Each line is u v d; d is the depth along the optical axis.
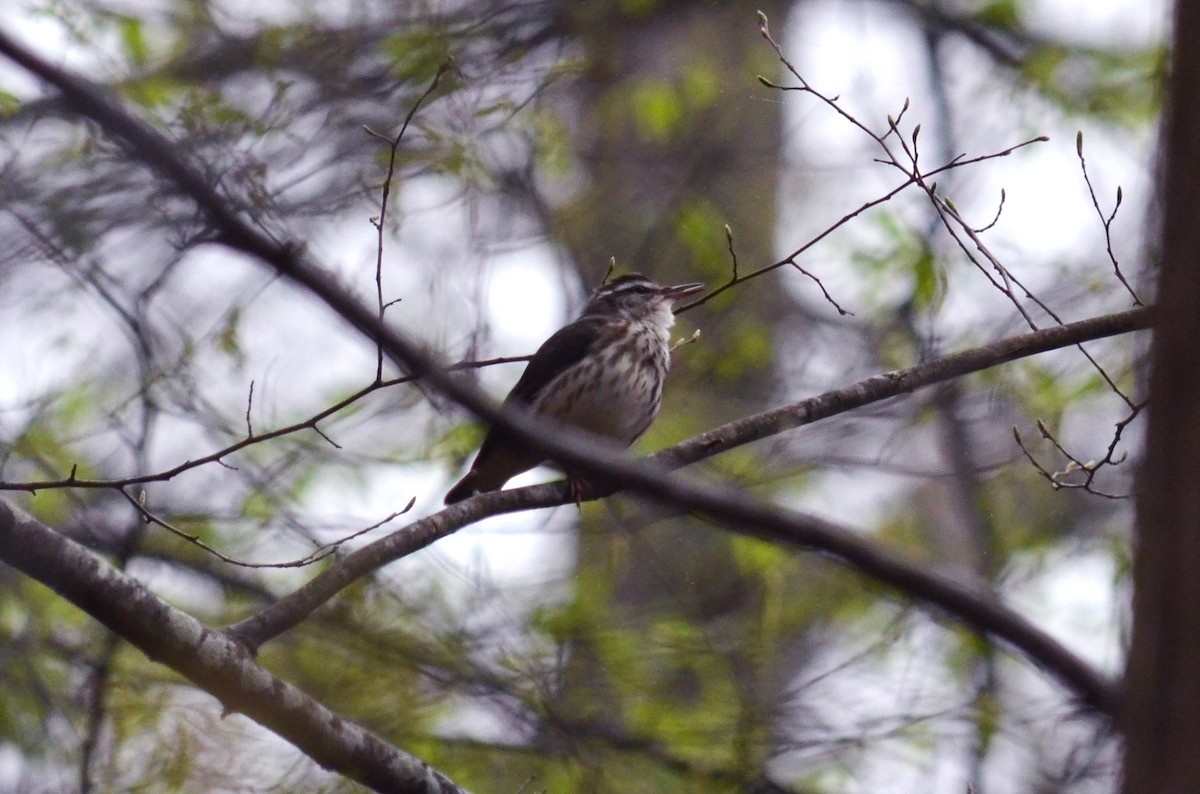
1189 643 4.57
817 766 13.45
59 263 11.30
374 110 13.54
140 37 13.95
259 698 7.44
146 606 7.21
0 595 13.02
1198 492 4.63
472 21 15.09
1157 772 4.56
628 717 13.22
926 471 15.09
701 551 14.27
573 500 9.59
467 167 13.47
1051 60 17.14
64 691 13.01
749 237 16.34
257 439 7.78
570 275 15.93
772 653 13.68
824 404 9.78
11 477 13.03
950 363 9.85
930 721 13.09
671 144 16.53
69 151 11.30
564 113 16.62
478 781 13.17
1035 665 5.79
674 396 15.26
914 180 9.57
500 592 13.73
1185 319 4.72
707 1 16.53
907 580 5.45
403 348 5.76
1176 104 4.85
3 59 5.62
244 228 5.67
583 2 16.06
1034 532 16.27
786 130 16.88
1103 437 16.09
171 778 12.35
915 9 17.97
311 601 7.99
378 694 13.29
